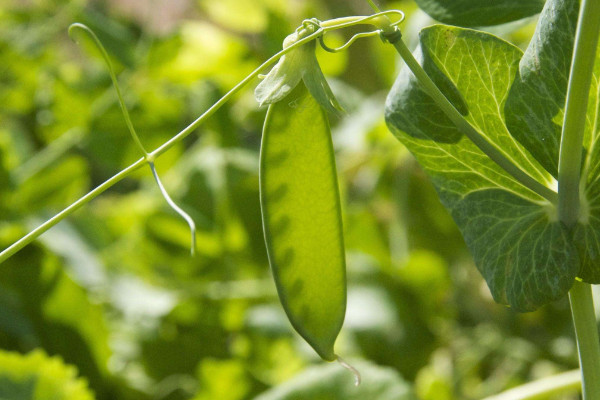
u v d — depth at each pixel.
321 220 0.52
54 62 1.19
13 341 0.83
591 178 0.50
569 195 0.50
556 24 0.50
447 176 0.53
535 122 0.51
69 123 1.09
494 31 0.57
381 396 0.68
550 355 0.92
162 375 0.90
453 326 0.99
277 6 1.12
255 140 1.21
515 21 0.56
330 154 0.52
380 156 1.00
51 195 1.08
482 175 0.52
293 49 0.50
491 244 0.52
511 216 0.52
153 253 1.01
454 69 0.52
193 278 1.00
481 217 0.52
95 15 1.10
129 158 1.08
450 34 0.51
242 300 0.95
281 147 0.51
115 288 0.95
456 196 0.53
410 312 0.92
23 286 0.83
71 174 1.10
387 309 0.91
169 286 0.99
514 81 0.51
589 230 0.50
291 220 0.52
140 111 1.08
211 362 0.79
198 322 0.93
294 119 0.51
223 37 1.08
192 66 1.07
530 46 0.51
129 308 0.93
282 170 0.52
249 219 1.00
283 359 0.86
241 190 1.00
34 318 0.83
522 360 0.94
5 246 0.85
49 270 0.84
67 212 0.51
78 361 0.83
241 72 1.10
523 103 0.51
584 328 0.51
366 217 1.04
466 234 0.52
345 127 1.02
